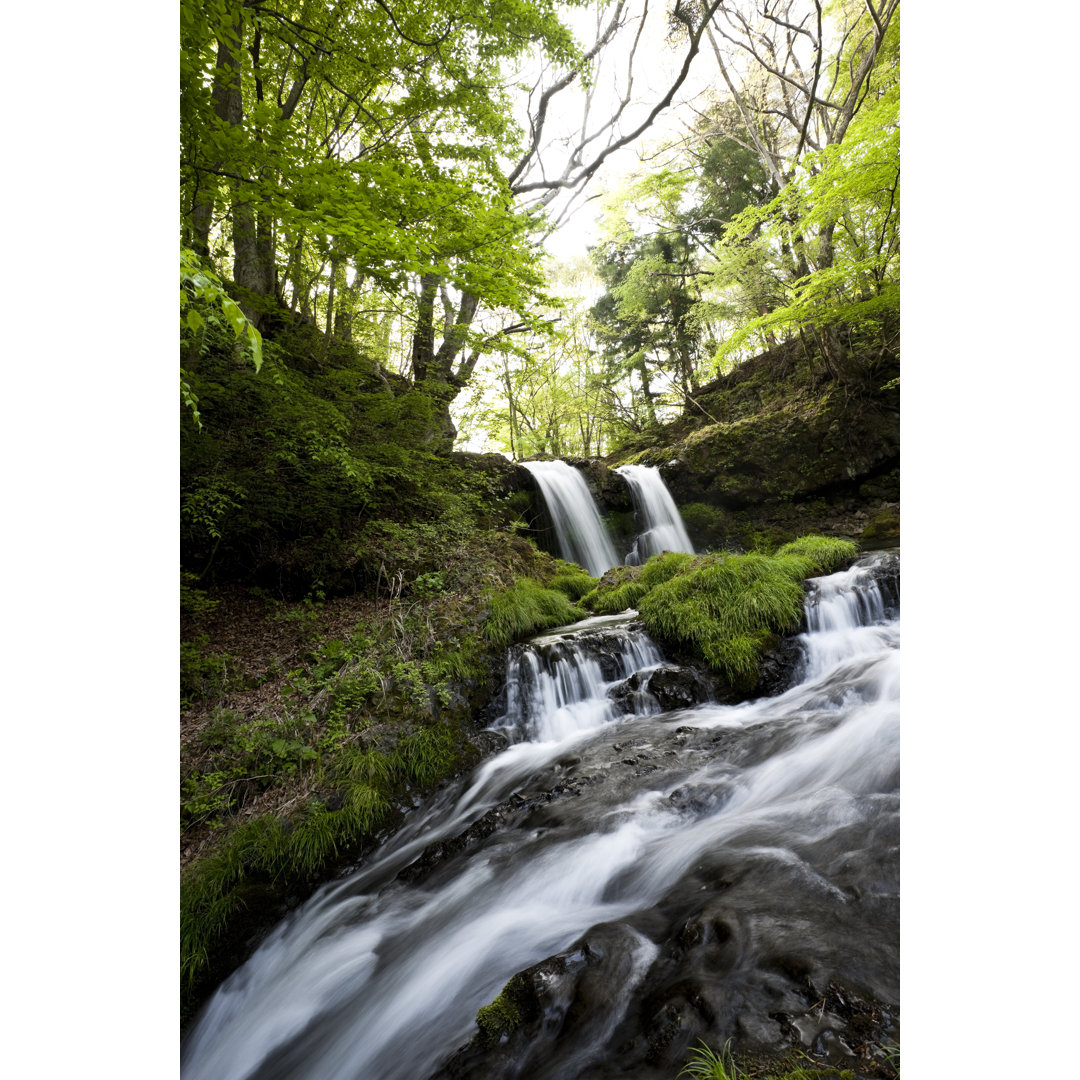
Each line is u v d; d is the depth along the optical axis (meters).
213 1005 3.08
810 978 1.77
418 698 4.92
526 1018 1.98
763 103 12.68
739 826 2.88
